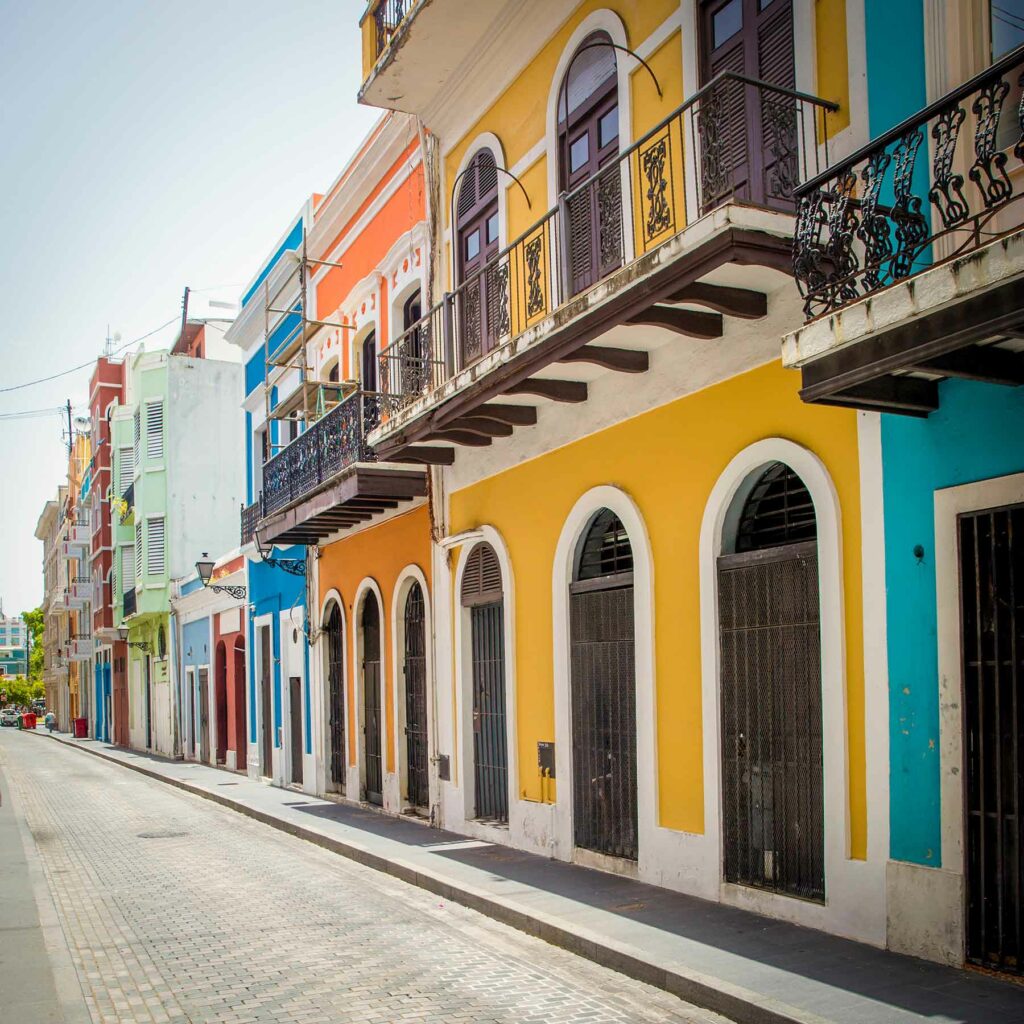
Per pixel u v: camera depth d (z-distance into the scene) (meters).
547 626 10.43
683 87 8.39
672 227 7.47
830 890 6.78
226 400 34.03
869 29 6.71
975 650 5.96
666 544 8.59
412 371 12.75
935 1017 5.08
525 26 10.65
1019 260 4.62
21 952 7.20
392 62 11.68
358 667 16.08
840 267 5.82
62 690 72.00
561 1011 5.77
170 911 8.77
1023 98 4.86
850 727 6.73
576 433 9.98
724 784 7.88
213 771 24.30
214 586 22.75
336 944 7.44
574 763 9.90
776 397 7.48
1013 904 5.67
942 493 6.13
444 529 12.88
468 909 8.50
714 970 6.00
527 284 9.41
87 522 54.50
